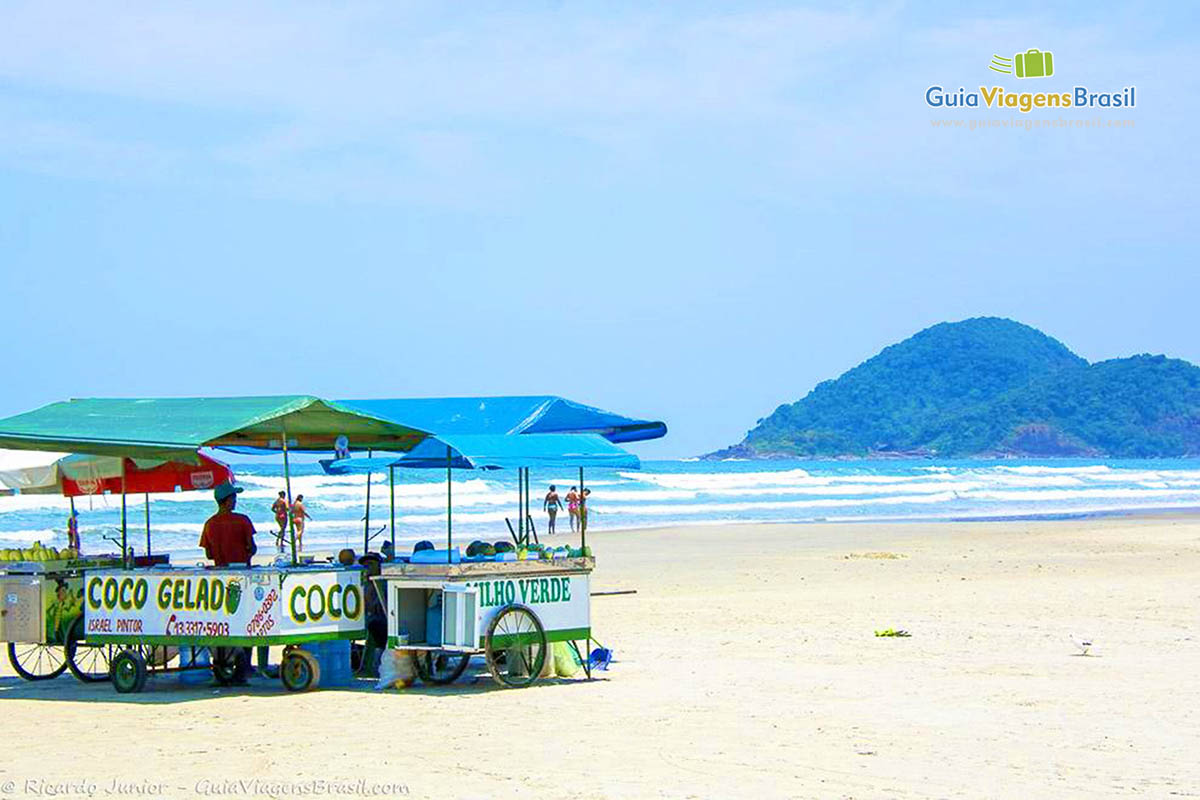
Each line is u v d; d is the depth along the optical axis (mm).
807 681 12367
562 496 59750
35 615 12789
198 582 11938
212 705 11422
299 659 12133
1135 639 15266
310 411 12367
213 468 14078
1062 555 30453
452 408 13945
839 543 36406
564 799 7871
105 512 47906
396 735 9906
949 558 29906
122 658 12305
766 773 8500
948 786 8133
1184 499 74750
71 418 12391
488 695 11727
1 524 42969
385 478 66500
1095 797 7867
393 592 12156
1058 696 11414
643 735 9797
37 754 9383
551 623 12375
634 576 26188
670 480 81188
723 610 19047
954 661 13656
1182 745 9344
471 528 45031
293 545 12344
